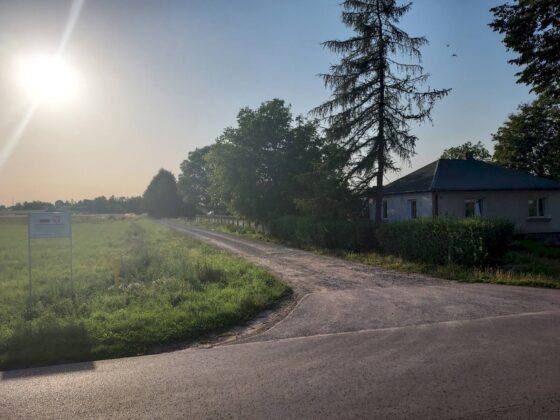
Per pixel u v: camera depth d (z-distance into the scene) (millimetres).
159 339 7906
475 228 14500
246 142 38594
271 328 8633
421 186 25969
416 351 6680
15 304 11195
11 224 73312
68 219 12656
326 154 23844
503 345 6832
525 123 42000
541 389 5062
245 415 4637
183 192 112188
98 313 9602
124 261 19250
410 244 17250
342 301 10805
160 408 4910
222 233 44594
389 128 21781
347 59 22031
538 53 21938
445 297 10883
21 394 5512
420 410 4594
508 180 26031
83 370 6453
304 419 4492
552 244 22750
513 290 11664
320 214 24141
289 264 18234
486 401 4773
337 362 6293
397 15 21750
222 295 11477
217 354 7016
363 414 4547
